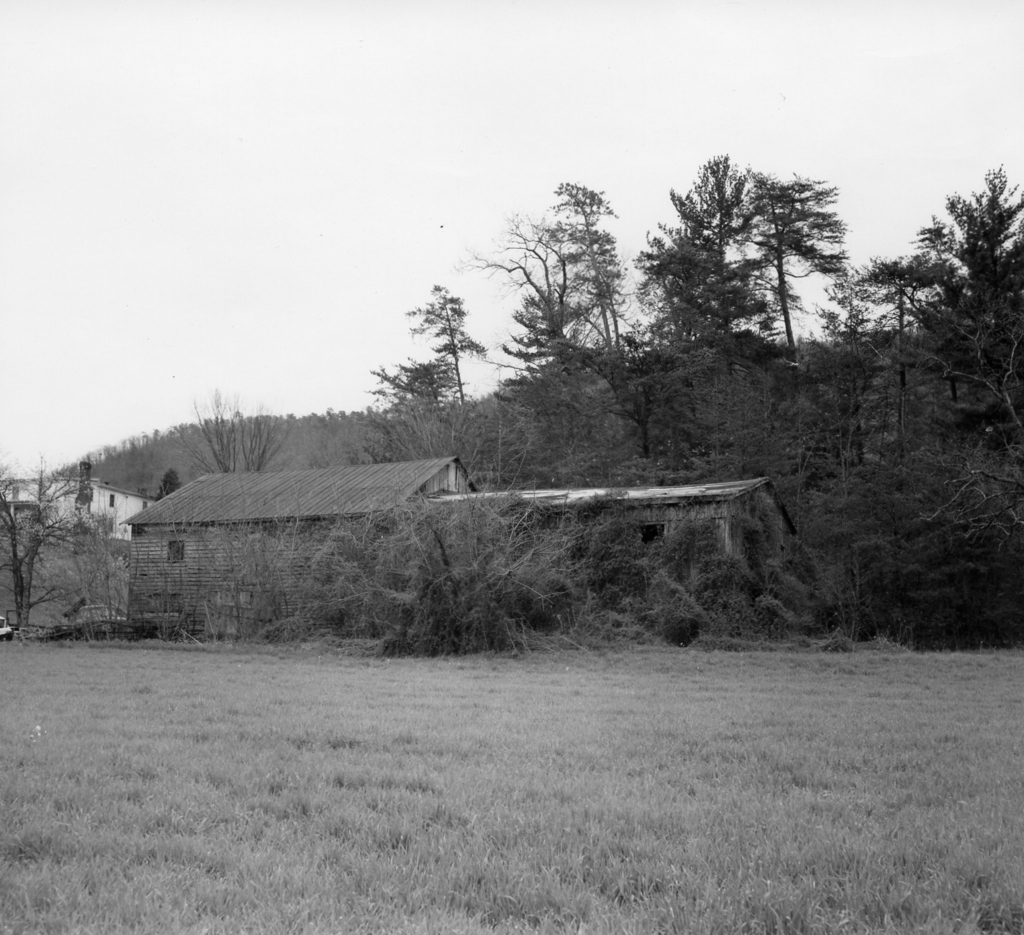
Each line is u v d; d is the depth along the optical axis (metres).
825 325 55.03
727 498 33.97
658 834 7.09
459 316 71.06
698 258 56.81
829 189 60.81
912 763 10.08
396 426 65.31
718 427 51.81
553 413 58.31
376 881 5.90
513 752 10.41
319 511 38.28
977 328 42.12
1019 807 7.99
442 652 29.27
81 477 57.34
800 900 5.56
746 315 57.91
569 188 64.69
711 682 20.39
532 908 5.56
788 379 56.97
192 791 8.30
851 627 38.16
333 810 7.55
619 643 31.03
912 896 5.66
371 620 31.86
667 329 57.66
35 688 18.64
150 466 119.75
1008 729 12.99
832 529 42.22
